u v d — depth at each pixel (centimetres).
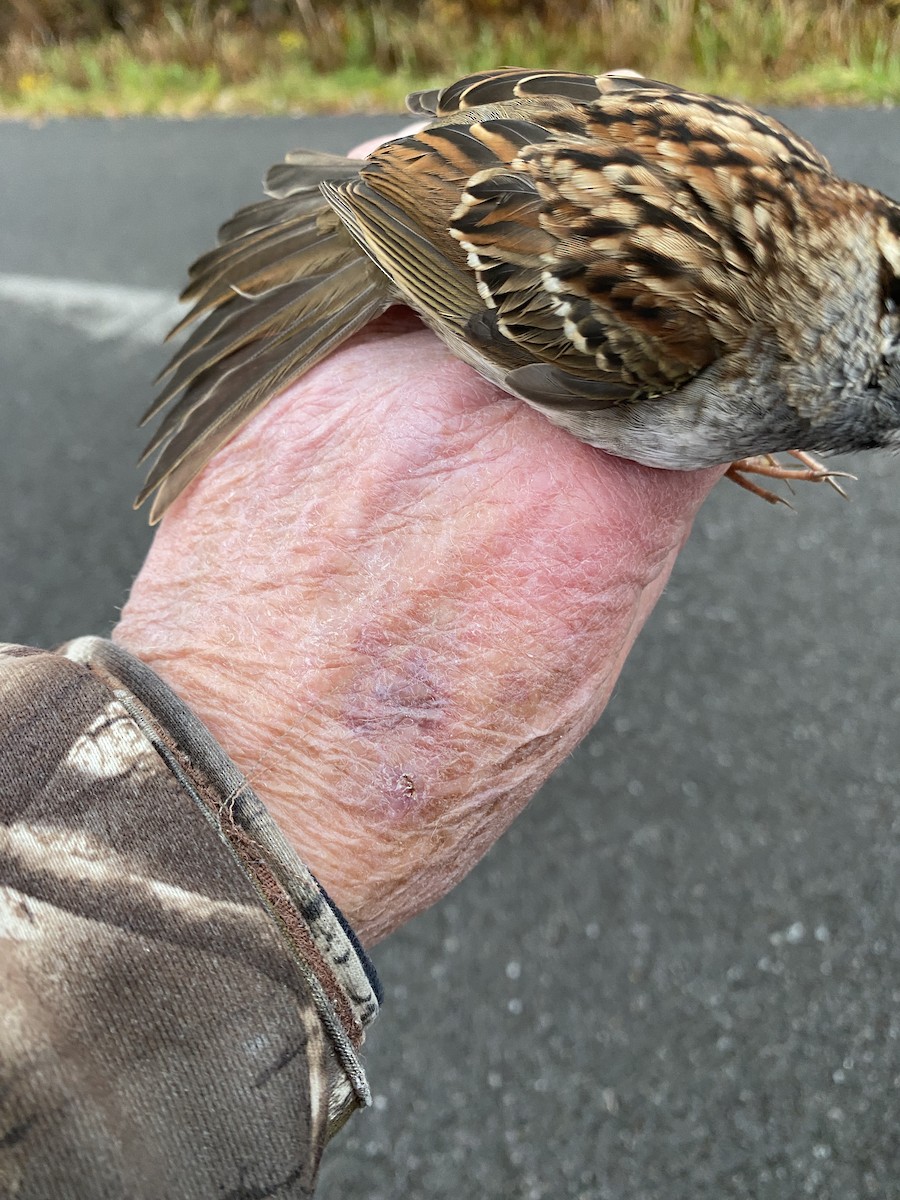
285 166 22
